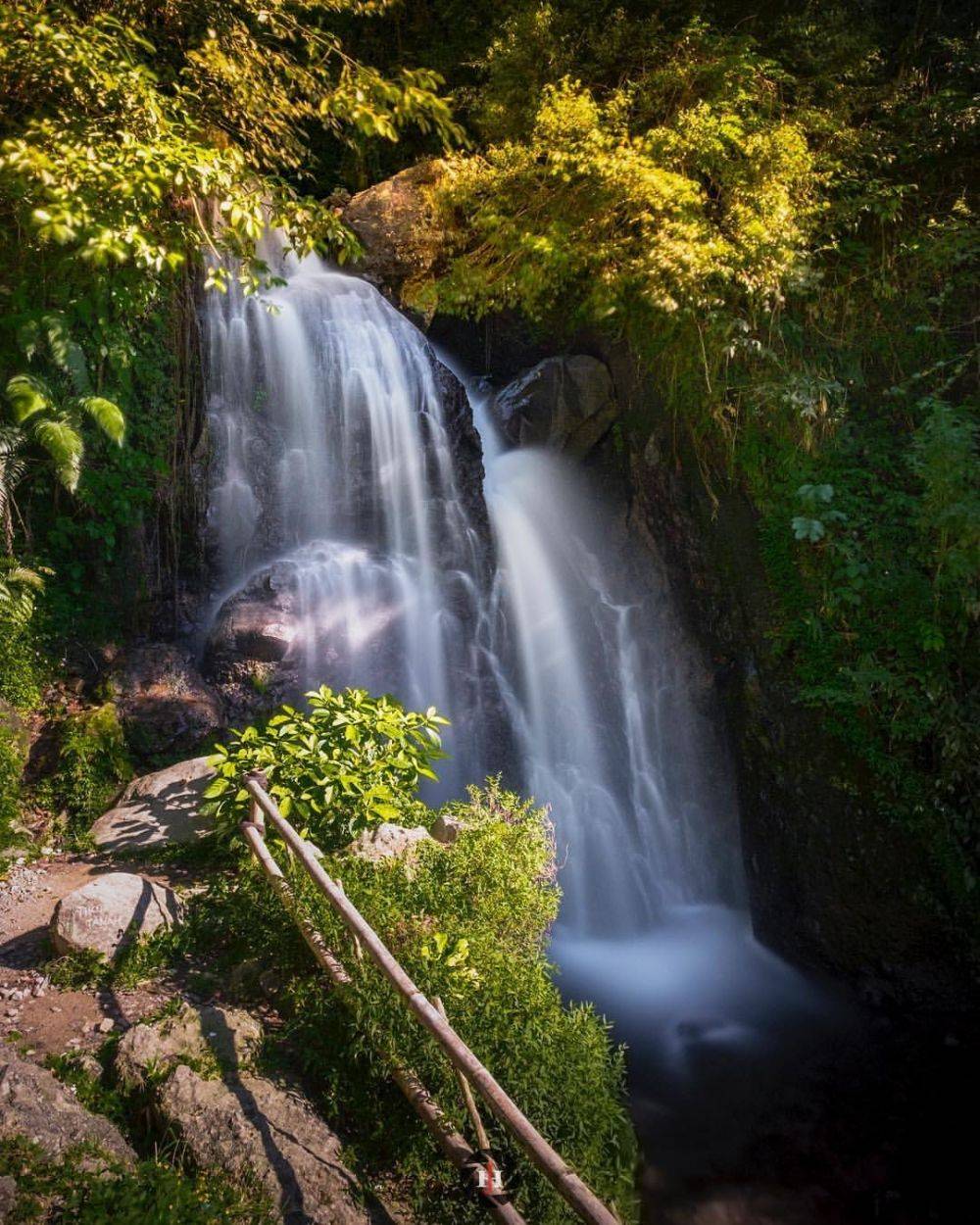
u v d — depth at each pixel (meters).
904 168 8.96
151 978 4.20
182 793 5.93
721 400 8.85
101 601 7.17
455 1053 2.79
